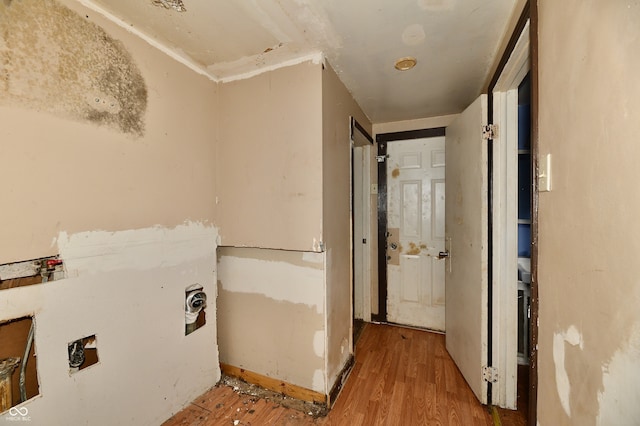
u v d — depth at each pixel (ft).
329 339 5.74
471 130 6.04
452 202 7.27
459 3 4.03
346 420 5.20
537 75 3.21
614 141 1.90
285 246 5.72
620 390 1.86
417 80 6.49
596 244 2.13
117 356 4.33
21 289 3.33
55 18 3.60
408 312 9.29
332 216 5.95
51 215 3.61
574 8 2.41
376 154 9.58
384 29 4.63
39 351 3.48
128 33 4.48
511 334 5.44
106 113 4.19
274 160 5.78
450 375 6.61
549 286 2.93
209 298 6.07
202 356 5.88
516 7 4.02
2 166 3.18
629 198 1.77
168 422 5.08
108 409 4.20
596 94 2.11
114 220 4.33
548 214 2.95
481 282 5.58
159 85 5.00
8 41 3.20
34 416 3.42
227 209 6.29
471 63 5.75
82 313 3.91
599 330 2.10
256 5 4.08
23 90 3.33
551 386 2.89
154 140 4.93
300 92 5.50
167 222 5.19
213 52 5.32
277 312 5.98
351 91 7.06
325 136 5.54
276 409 5.47
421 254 9.07
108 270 4.24
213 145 6.26
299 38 4.88
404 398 5.81
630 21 1.74
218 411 5.40
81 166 3.91
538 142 3.19
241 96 6.10
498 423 5.09
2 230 3.19
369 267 9.70
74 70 3.81
